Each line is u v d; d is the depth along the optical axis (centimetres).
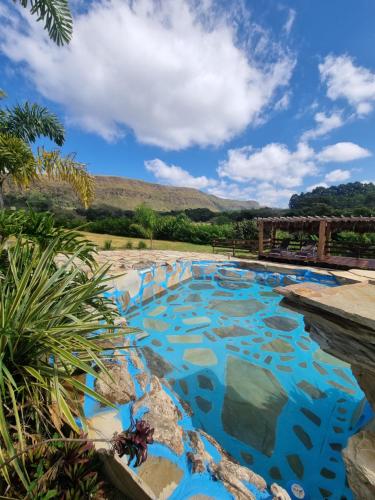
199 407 338
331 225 1103
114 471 169
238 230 1942
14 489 150
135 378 296
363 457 190
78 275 326
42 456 167
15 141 471
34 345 200
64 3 434
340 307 210
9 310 198
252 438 290
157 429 224
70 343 196
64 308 242
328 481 242
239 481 191
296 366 443
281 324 616
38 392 190
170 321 623
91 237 1923
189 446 225
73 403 217
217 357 467
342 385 393
